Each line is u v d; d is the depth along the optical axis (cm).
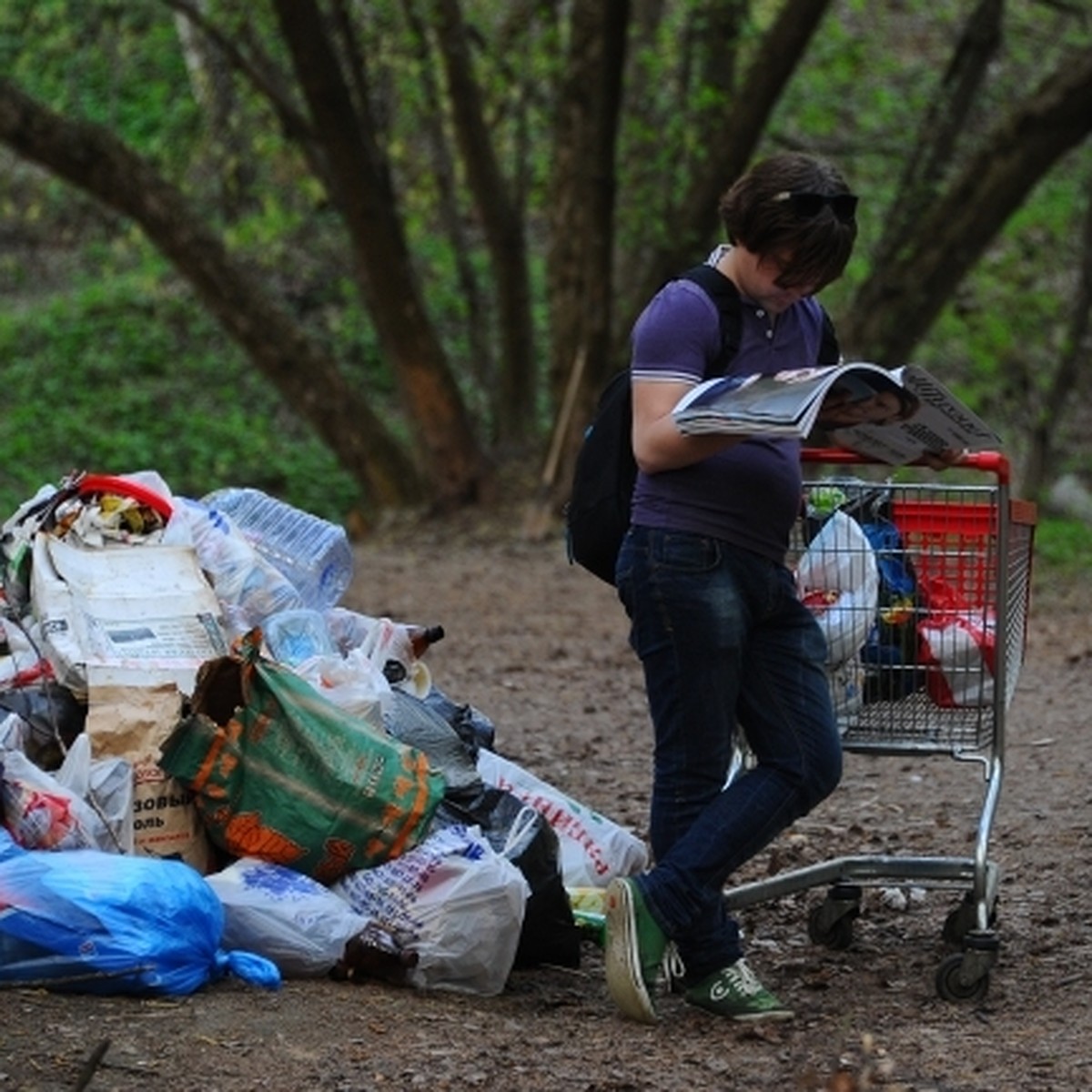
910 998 784
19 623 834
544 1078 667
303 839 771
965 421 747
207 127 3416
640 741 1370
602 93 2677
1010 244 3756
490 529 2894
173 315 4131
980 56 2831
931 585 808
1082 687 1579
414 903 765
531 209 3653
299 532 927
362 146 2797
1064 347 3384
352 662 846
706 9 2889
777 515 723
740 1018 740
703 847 721
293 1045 679
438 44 2911
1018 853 1034
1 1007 684
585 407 2827
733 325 712
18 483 3578
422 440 3006
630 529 729
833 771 740
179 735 768
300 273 4053
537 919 809
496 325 3834
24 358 3988
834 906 858
